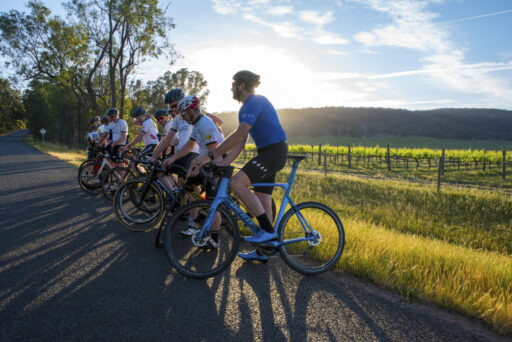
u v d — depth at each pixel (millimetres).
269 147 2814
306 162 29625
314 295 2600
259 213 2824
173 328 2066
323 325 2174
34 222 4445
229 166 2908
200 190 3834
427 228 8141
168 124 5074
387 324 2215
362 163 29406
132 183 4117
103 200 6059
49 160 16938
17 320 2084
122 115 27141
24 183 8234
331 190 12531
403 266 3164
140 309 2281
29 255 3219
